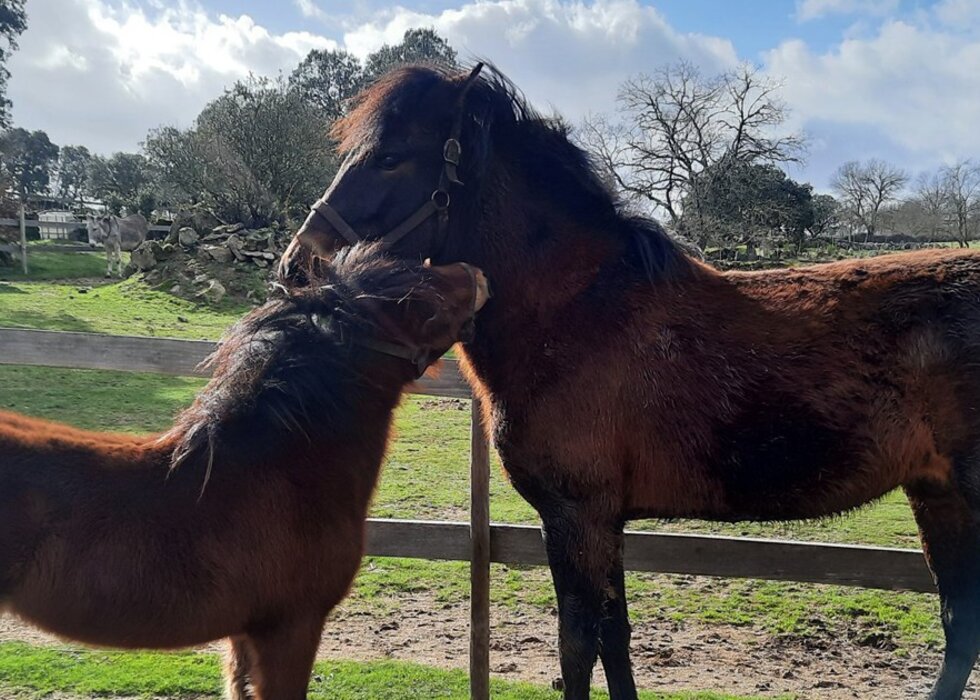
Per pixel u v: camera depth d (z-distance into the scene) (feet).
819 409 8.27
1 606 6.77
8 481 6.72
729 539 10.70
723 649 12.80
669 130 83.71
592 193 9.39
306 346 8.11
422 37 124.57
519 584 15.64
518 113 9.75
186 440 7.59
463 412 34.30
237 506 7.43
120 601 6.97
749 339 8.54
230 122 70.69
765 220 85.20
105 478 7.14
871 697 11.16
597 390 8.62
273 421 7.82
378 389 8.55
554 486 8.79
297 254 9.43
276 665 7.73
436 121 9.43
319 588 7.84
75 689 10.60
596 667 12.46
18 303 46.78
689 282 9.06
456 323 8.64
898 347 8.29
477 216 9.37
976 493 8.16
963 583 8.89
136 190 119.34
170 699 10.47
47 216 102.73
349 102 11.03
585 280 8.99
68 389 30.96
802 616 14.07
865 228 102.58
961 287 8.34
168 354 12.54
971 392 8.07
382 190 9.40
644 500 8.89
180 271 58.44
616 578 9.21
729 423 8.43
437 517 19.07
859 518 20.07
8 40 90.99
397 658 12.19
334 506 7.91
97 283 63.10
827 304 8.59
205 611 7.28
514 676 11.62
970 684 11.71
